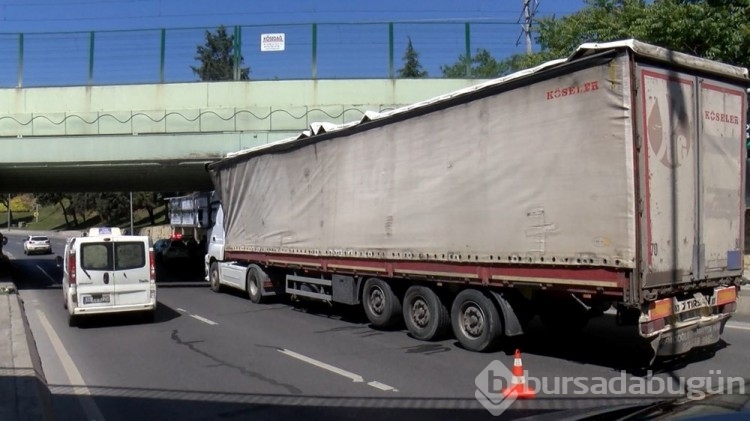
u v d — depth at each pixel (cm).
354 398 718
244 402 714
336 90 2333
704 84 819
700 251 799
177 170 2386
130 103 2359
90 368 919
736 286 862
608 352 927
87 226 9575
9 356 936
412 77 2361
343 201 1219
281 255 1468
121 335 1203
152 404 718
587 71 762
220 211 1959
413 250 1034
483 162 904
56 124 2348
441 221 978
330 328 1220
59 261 1658
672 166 765
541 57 1975
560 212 794
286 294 1633
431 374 820
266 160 1541
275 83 2334
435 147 990
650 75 746
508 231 866
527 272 840
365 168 1154
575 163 776
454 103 952
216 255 1942
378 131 1118
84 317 1435
